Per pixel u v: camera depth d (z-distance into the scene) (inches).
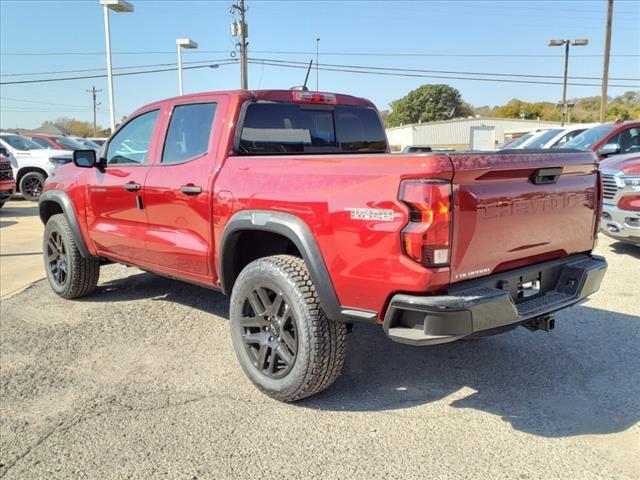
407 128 2468.0
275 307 137.0
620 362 158.9
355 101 195.0
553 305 129.1
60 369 160.7
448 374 153.8
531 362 160.4
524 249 126.3
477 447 117.6
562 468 109.4
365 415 132.1
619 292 227.0
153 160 180.5
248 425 128.3
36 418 133.2
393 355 167.6
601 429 123.7
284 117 170.2
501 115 3496.6
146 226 182.1
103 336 186.9
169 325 197.2
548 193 129.6
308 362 129.7
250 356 144.6
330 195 122.1
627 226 271.6
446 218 107.3
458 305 107.8
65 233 219.6
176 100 176.9
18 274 277.7
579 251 146.0
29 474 111.4
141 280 259.6
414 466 111.3
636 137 363.3
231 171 149.8
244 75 1470.2
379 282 115.1
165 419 131.6
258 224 136.4
